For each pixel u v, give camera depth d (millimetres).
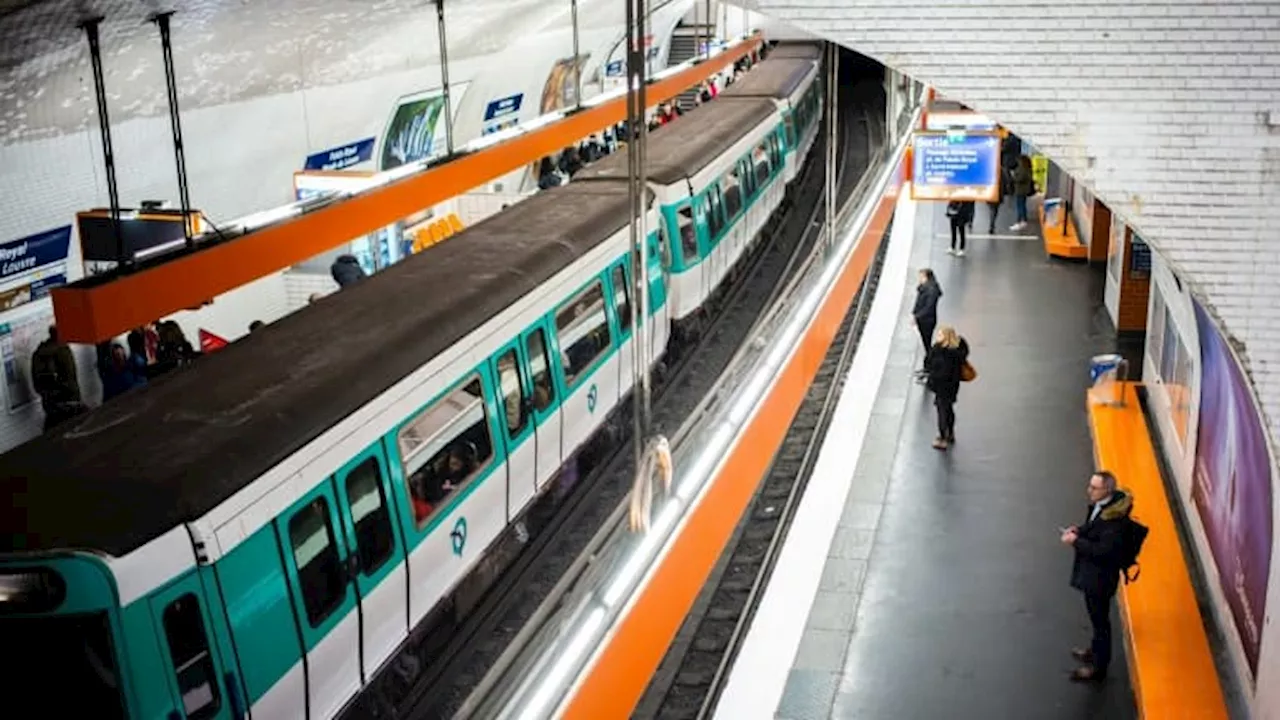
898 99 22547
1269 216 5859
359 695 8016
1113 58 5840
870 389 16297
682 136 17375
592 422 11836
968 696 10500
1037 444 15469
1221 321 6008
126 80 11289
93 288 7637
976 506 13883
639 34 6438
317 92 15219
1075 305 20938
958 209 24016
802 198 24609
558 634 5254
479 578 10195
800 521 10844
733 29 33219
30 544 5996
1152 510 12969
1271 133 5781
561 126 13344
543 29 20500
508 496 10000
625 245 12531
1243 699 9727
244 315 15352
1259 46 5695
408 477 8414
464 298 9586
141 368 12250
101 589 5938
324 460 7480
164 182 13602
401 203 10602
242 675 6691
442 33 13484
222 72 12625
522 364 10117
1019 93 5965
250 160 14875
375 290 9727
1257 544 9258
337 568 7574
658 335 13953
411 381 8461
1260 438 8906
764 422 8242
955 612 11773
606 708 5270
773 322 10062
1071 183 25156
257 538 6848
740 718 8375
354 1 11422
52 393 11617
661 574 5973
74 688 6043
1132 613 10961
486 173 11914
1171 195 5926
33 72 9938
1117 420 15414
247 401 7531
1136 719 10102
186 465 6707
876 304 18500
